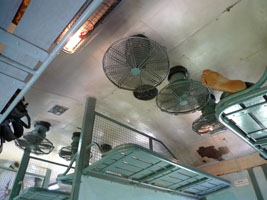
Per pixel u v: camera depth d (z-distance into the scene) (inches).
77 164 152.1
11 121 116.3
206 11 122.8
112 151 139.4
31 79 84.7
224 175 243.1
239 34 134.9
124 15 122.9
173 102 145.2
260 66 153.4
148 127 226.7
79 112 202.7
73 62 149.9
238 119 106.1
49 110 197.5
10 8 61.7
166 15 124.3
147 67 121.3
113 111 202.8
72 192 141.5
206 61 152.9
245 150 231.5
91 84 170.2
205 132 177.5
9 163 295.0
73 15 65.8
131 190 181.0
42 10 63.5
